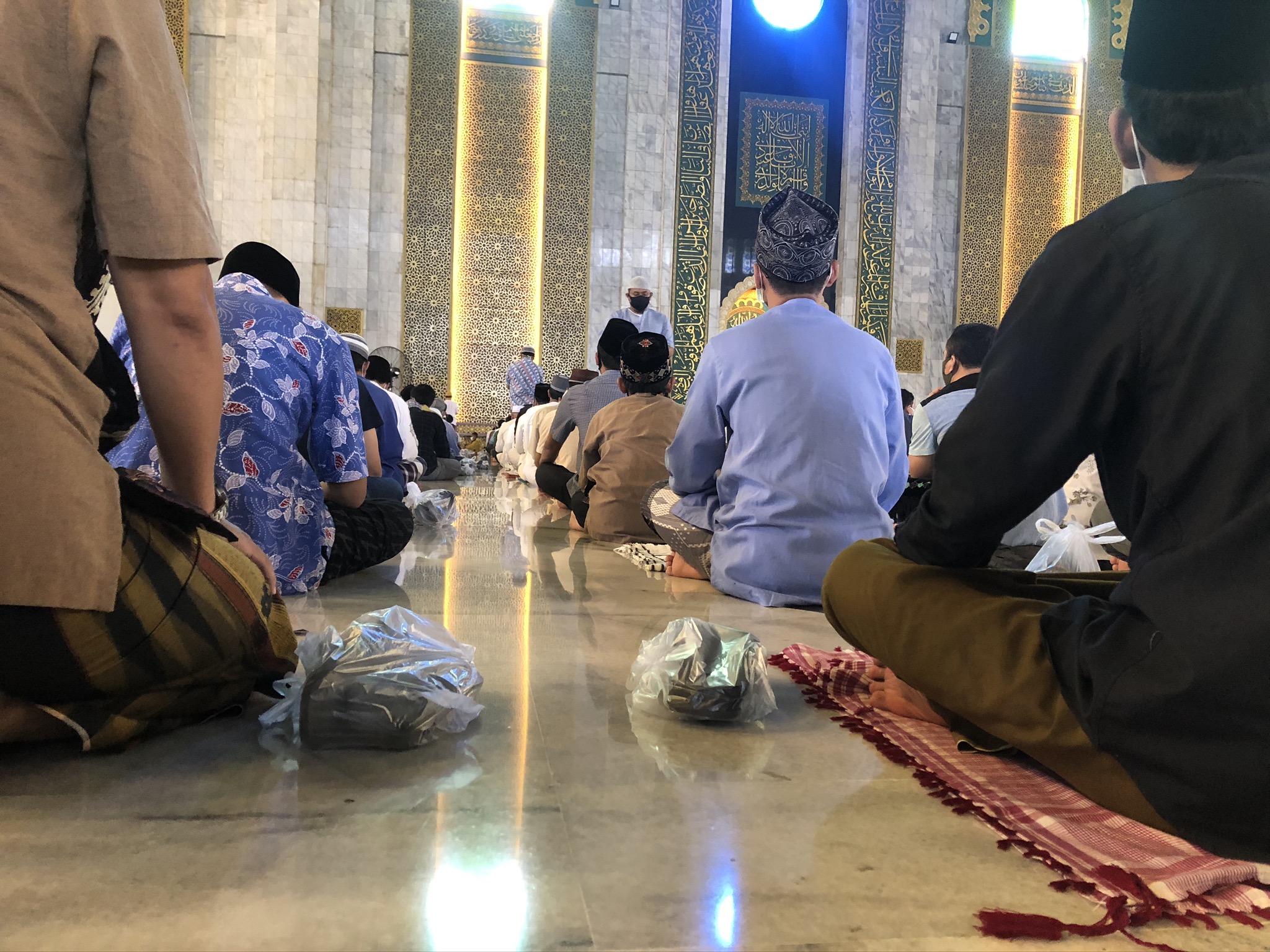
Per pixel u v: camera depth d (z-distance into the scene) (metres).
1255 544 1.02
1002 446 1.22
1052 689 1.23
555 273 12.76
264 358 2.47
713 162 13.06
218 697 1.47
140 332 1.24
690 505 3.20
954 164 13.49
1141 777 1.11
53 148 1.17
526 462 8.34
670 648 1.62
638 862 1.03
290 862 1.00
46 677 1.21
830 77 13.34
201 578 1.35
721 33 13.06
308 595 2.61
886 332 13.30
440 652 1.47
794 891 0.98
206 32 11.63
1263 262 1.06
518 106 12.66
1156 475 1.12
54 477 1.14
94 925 0.85
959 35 13.41
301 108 11.77
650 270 12.94
